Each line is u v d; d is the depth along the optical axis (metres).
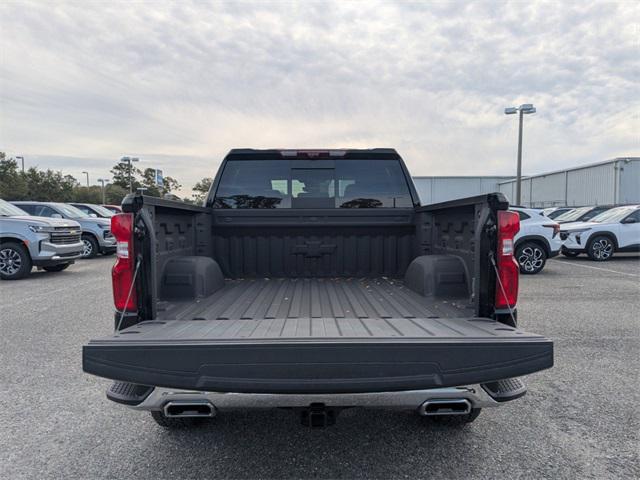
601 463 2.58
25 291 8.23
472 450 2.73
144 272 2.52
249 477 2.46
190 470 2.53
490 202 2.50
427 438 2.89
